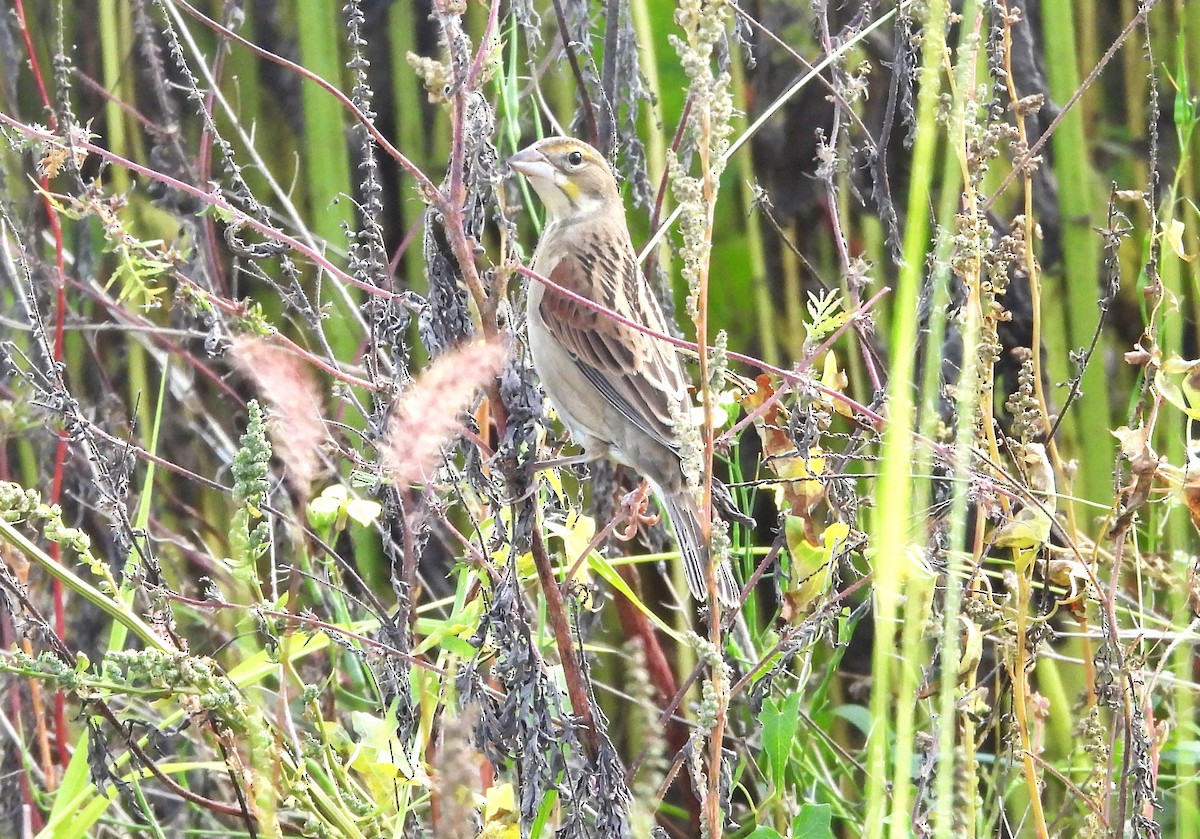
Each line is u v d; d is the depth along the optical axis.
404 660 6.27
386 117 10.48
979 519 6.82
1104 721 7.59
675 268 10.48
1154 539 7.86
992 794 7.63
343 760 6.82
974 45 5.41
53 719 8.58
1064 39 8.70
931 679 6.33
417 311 6.01
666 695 8.06
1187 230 8.54
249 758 5.99
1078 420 8.85
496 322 5.47
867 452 7.61
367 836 6.02
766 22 10.16
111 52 9.62
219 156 10.15
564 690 6.87
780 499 6.92
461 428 5.67
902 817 4.75
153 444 7.36
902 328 4.47
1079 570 6.52
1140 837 6.18
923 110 4.54
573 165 8.23
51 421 7.48
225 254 9.70
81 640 8.91
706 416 5.25
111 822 7.03
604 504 8.35
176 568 9.19
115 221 6.42
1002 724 7.89
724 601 6.62
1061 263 9.51
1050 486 6.54
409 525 6.40
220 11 10.38
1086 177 8.78
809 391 6.18
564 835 5.82
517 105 7.70
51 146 6.54
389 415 6.21
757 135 10.28
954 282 7.93
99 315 10.02
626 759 8.65
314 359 6.36
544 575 5.88
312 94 9.25
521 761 5.85
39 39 10.08
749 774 8.30
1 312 9.07
